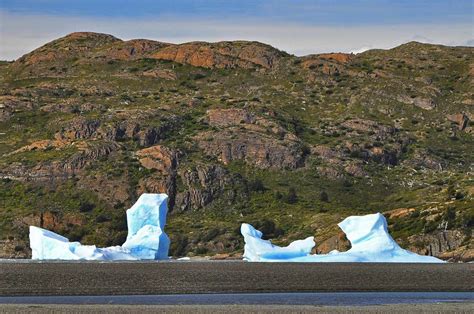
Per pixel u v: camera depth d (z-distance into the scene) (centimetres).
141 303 17800
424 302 17862
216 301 18175
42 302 18075
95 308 16438
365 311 16138
